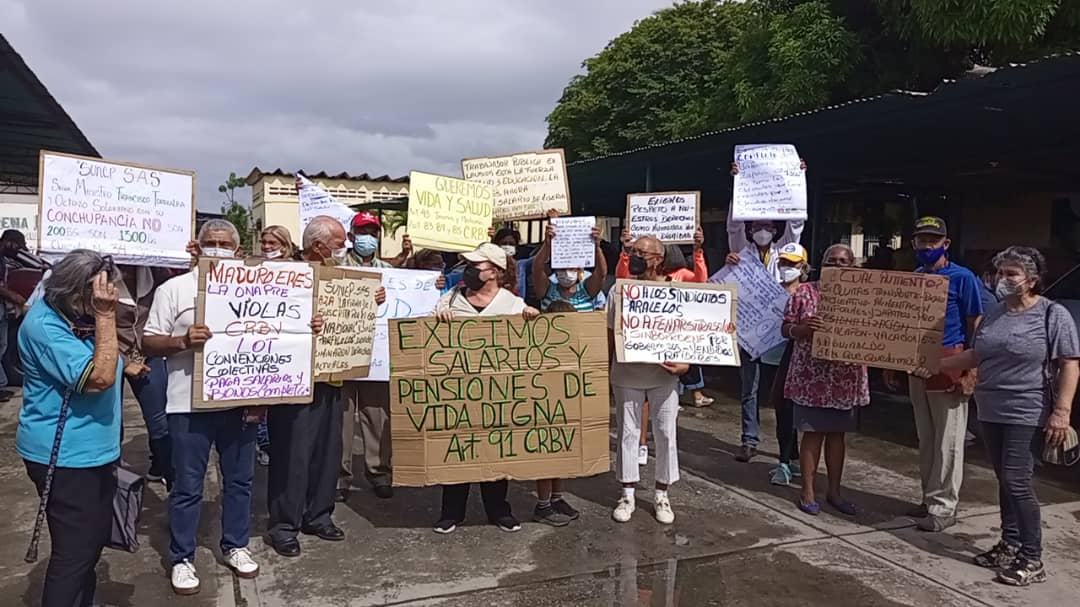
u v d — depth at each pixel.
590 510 5.37
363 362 4.66
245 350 4.02
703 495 5.72
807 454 5.36
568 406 4.78
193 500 4.02
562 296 5.87
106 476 3.39
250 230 29.81
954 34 8.95
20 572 4.24
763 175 6.34
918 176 11.65
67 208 4.47
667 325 4.90
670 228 6.32
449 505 4.91
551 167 6.28
